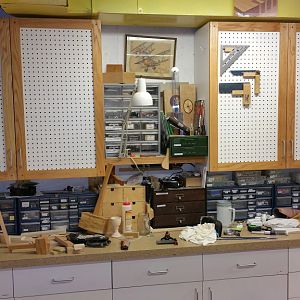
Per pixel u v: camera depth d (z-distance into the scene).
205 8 2.57
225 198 2.88
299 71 2.76
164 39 2.95
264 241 2.45
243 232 2.63
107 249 2.33
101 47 2.59
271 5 2.62
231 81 2.69
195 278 2.40
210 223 2.59
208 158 2.73
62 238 2.46
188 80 3.02
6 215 2.60
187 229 2.57
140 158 2.69
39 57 2.46
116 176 2.84
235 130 2.72
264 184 2.93
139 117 2.75
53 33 2.46
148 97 2.52
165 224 2.77
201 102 2.80
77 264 2.27
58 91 2.50
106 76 2.70
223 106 2.70
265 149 2.77
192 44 3.00
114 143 2.70
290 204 2.96
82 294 2.29
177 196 2.77
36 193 2.73
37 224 2.64
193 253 2.38
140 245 2.40
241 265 2.45
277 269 2.50
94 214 2.64
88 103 2.54
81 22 2.48
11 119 2.45
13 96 2.45
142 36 2.91
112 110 2.70
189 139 2.71
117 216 2.69
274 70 2.73
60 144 2.53
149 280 2.35
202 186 2.84
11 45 2.42
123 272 2.32
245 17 2.63
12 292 2.22
